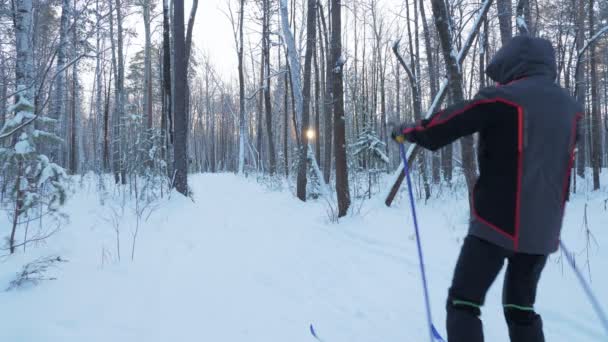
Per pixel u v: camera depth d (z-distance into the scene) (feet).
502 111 5.99
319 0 52.13
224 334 9.87
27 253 15.76
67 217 17.53
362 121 68.08
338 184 28.43
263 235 22.39
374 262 16.83
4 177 16.67
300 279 14.48
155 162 34.86
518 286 6.87
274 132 125.80
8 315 10.21
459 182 43.01
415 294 12.95
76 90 75.72
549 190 5.98
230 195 44.39
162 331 9.88
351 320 10.91
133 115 37.50
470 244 6.37
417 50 53.01
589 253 15.71
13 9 35.17
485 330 10.22
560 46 52.85
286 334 10.00
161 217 26.05
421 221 25.54
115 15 56.95
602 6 60.64
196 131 183.73
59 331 9.40
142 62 103.96
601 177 63.26
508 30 36.06
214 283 13.71
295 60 47.44
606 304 11.12
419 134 6.63
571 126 6.18
